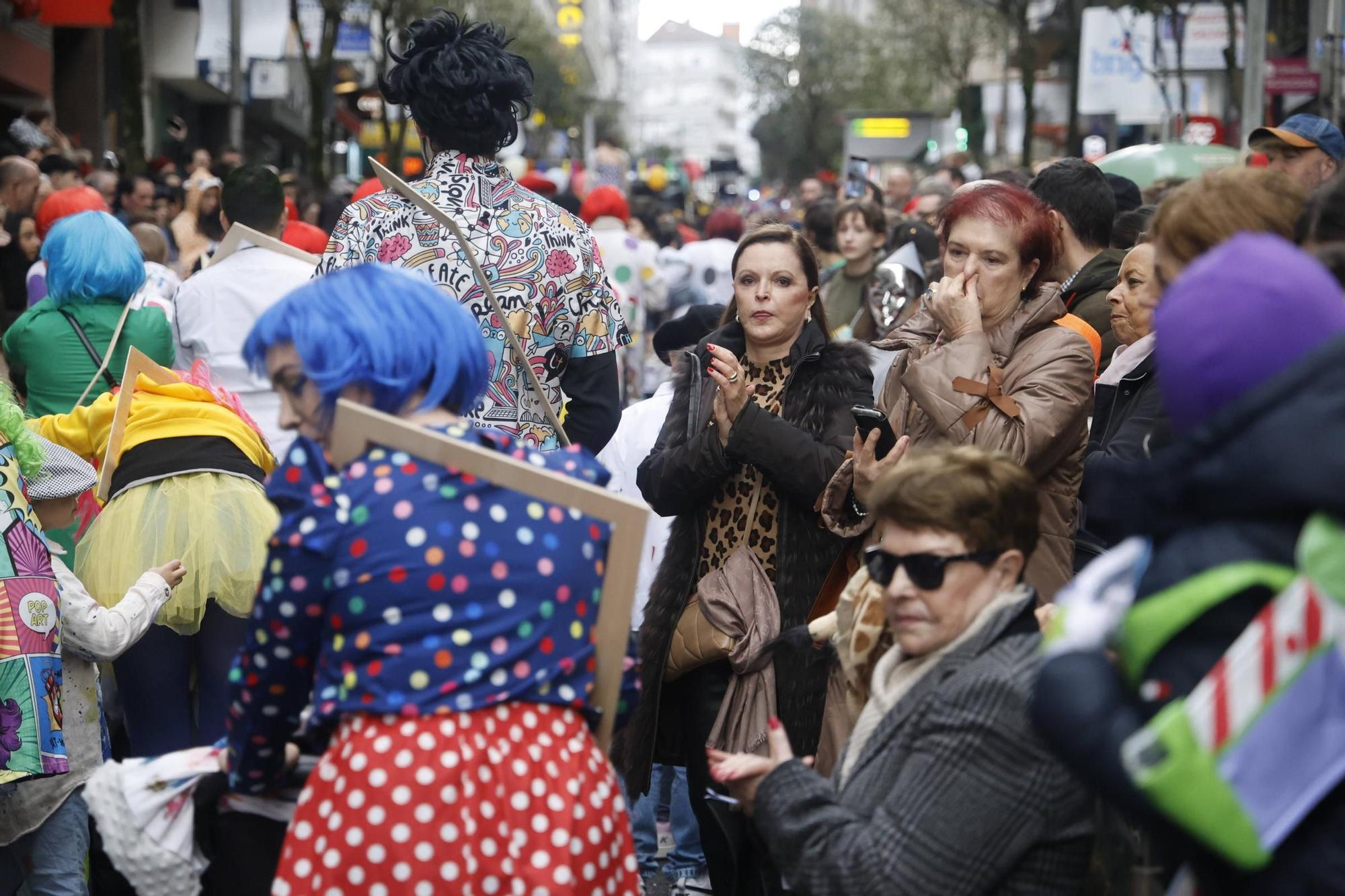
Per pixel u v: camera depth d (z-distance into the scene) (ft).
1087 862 8.28
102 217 17.99
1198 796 5.77
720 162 159.94
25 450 12.75
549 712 8.65
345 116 82.38
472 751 8.29
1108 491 6.76
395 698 8.28
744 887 11.12
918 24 120.47
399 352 8.79
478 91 14.05
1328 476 5.92
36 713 12.12
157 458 14.97
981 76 149.38
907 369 12.37
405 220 14.02
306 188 45.39
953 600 8.45
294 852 8.34
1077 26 80.53
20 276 33.17
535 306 14.15
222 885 9.30
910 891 7.91
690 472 13.14
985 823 7.91
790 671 12.78
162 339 18.30
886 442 12.25
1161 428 10.35
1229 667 5.86
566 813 8.48
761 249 13.53
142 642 14.89
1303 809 5.93
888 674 8.85
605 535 8.92
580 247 14.52
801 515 13.08
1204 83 73.00
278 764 8.98
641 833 17.15
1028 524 8.59
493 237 14.05
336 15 69.62
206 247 31.42
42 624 12.28
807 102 203.92
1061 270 17.78
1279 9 67.56
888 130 94.84
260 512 14.99
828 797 8.48
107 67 81.87
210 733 15.10
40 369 17.90
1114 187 23.32
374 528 8.36
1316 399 6.03
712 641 12.92
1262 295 6.28
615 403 14.89
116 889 14.17
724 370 12.82
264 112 114.11
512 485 8.61
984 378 11.94
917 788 8.05
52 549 13.21
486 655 8.39
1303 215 9.11
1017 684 8.02
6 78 62.69
